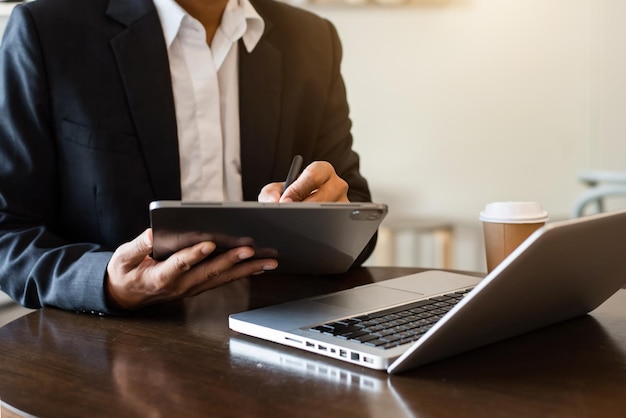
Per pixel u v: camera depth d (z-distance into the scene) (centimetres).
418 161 277
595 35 269
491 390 67
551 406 63
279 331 82
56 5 126
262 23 142
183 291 93
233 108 141
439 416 61
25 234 112
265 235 87
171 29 133
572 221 66
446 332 68
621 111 271
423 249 280
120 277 94
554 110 274
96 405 65
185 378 72
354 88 271
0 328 93
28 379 73
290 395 66
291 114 143
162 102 129
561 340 83
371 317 85
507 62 271
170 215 79
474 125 275
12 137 120
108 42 127
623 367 73
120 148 126
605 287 86
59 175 126
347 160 150
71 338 87
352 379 70
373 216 87
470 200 279
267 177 139
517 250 63
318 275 123
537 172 278
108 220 125
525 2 268
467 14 268
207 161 137
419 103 273
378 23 267
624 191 233
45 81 122
